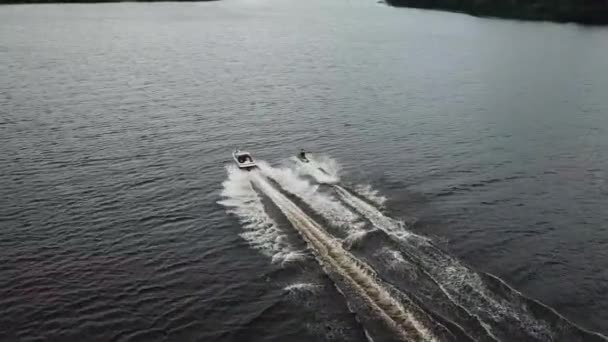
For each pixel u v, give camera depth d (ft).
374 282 130.21
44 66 410.72
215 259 147.02
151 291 134.62
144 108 296.10
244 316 124.77
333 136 251.39
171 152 228.22
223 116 283.38
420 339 110.83
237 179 197.67
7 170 205.26
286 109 298.97
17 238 157.79
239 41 580.30
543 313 119.55
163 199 183.83
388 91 345.10
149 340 118.73
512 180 201.16
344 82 372.58
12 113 280.10
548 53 499.92
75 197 184.55
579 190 193.67
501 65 440.04
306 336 117.39
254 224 163.43
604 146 240.12
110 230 163.63
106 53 480.23
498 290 127.24
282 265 140.87
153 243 156.35
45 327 121.90
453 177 202.49
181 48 522.47
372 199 179.63
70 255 150.00
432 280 130.93
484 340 110.32
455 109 300.61
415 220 165.37
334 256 142.10
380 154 226.99
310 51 517.14
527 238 158.71
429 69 422.82
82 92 329.72
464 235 158.30
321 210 168.76
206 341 118.21
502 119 281.33
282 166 211.61
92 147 232.12
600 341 113.29
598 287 135.74
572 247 154.61
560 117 285.43
